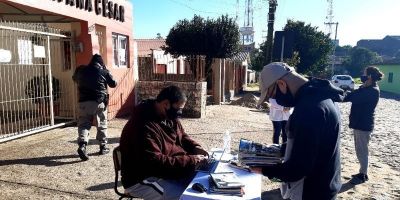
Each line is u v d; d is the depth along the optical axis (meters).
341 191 5.30
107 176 5.37
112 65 10.75
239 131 9.87
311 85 2.35
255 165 2.59
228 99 19.22
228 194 2.60
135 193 3.27
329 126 2.22
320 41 37.25
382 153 8.11
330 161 2.29
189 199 2.57
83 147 6.07
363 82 5.68
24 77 9.44
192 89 11.93
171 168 3.14
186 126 10.22
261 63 32.50
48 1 7.72
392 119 14.71
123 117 11.22
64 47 9.70
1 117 9.52
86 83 6.19
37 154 6.41
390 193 5.29
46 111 9.09
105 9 10.20
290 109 6.75
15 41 8.88
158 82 12.39
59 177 5.25
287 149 2.40
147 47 31.56
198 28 23.47
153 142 3.18
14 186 4.82
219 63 16.36
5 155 6.28
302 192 2.37
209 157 3.49
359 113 5.64
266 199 4.80
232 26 23.70
